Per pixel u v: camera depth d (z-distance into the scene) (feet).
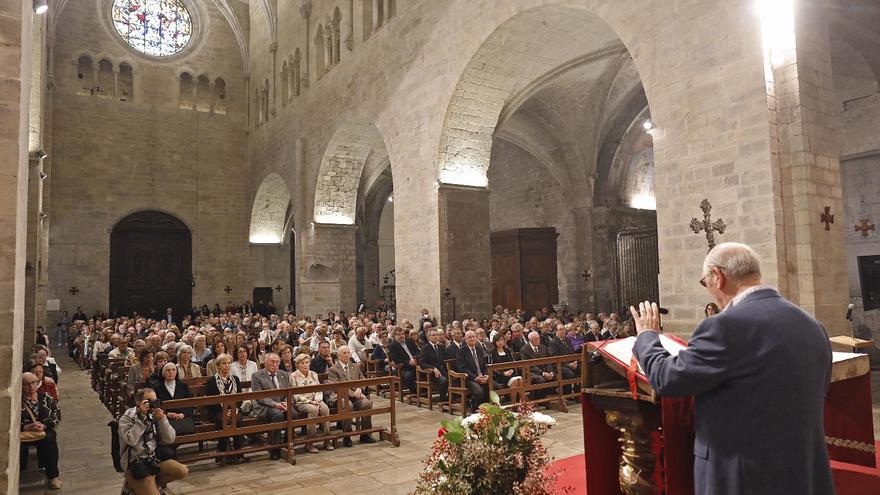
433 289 56.95
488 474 11.19
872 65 45.21
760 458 8.69
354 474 24.26
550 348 40.68
